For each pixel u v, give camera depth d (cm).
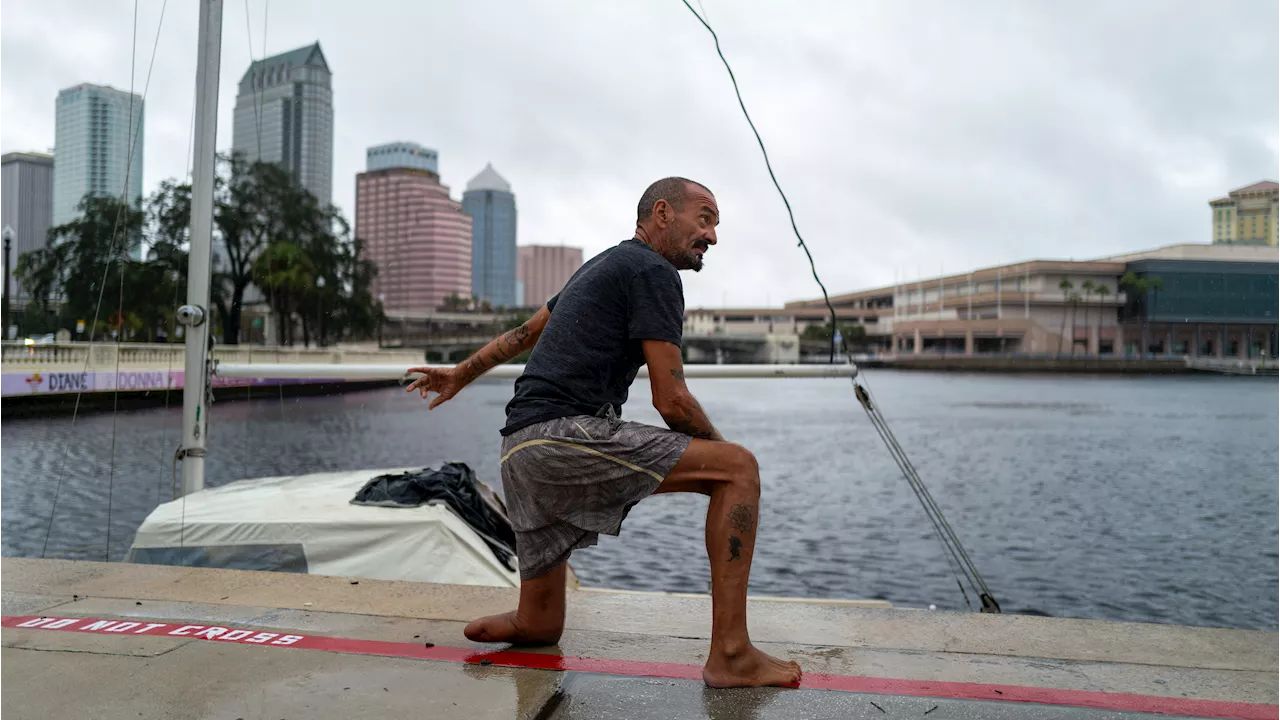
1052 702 214
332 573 461
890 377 12056
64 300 4062
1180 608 1055
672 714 205
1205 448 3009
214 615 287
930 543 1387
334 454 2269
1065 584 1155
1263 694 222
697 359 15512
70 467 1723
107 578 337
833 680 228
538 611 251
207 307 512
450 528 473
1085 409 5338
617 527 225
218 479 1680
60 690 217
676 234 237
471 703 210
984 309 14388
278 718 201
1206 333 11131
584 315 225
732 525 219
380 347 8775
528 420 226
